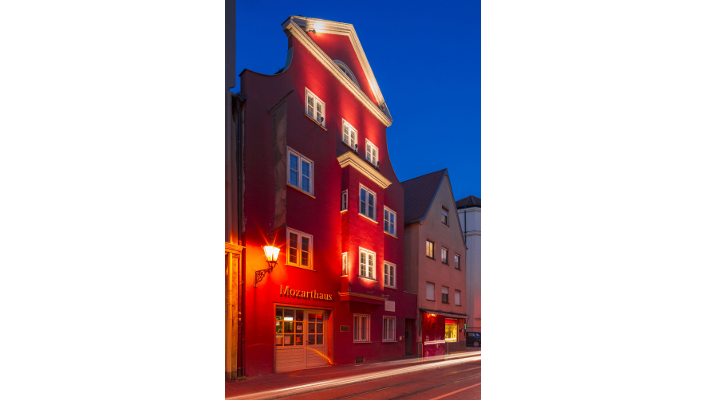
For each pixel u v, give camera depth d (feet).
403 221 71.51
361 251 54.70
